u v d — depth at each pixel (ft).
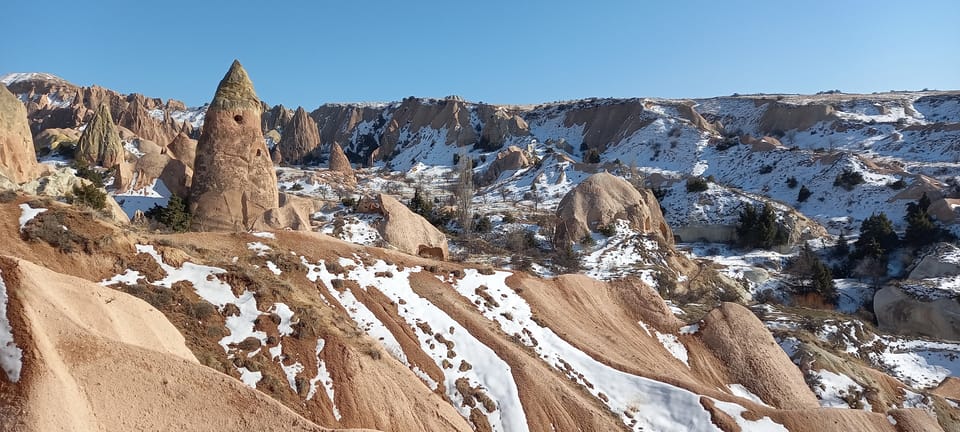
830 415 90.27
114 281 70.49
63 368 48.70
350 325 82.84
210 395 52.95
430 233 172.86
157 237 85.05
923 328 156.66
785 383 103.65
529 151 396.98
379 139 563.48
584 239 188.24
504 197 301.02
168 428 50.21
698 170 337.93
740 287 180.75
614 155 393.50
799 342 118.93
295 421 53.57
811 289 184.55
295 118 536.01
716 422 83.35
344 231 167.73
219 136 150.30
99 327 55.06
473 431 76.43
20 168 159.74
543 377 84.64
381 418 66.69
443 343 87.66
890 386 113.80
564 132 468.75
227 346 67.51
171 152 199.62
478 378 83.82
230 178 149.59
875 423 93.66
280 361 67.92
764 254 223.30
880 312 167.32
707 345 109.40
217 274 76.23
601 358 95.35
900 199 249.55
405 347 84.64
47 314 50.90
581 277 118.42
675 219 259.80
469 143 464.65
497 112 457.68
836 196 270.05
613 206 203.00
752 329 111.45
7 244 68.28
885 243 213.66
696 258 215.31
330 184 302.86
